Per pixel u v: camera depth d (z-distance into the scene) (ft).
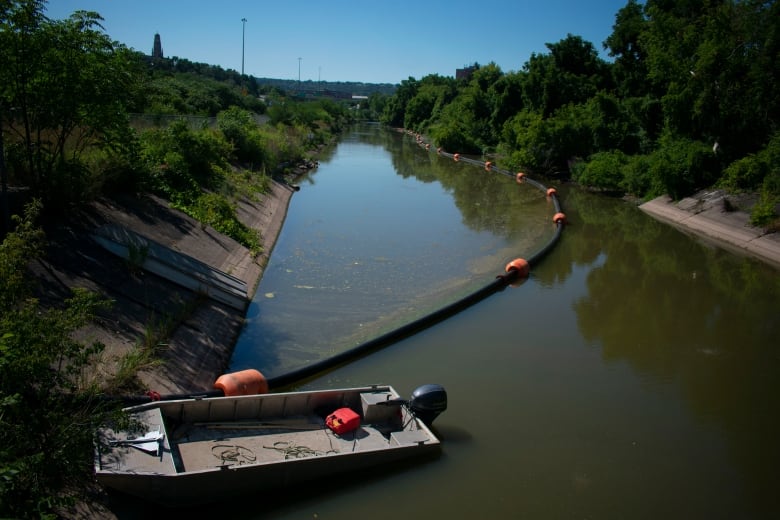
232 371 37.14
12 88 39.24
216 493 24.35
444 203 98.89
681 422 34.47
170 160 64.69
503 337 45.39
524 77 170.40
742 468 30.50
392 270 60.13
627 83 150.61
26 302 26.32
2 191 36.17
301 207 89.76
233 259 54.95
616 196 115.44
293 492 26.25
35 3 37.96
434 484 27.73
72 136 53.06
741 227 80.59
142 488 22.80
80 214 43.34
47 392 23.38
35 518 20.07
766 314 53.01
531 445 31.27
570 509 26.68
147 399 28.76
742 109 94.99
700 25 110.42
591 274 63.82
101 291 36.88
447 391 36.58
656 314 52.26
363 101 595.47
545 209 99.04
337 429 29.14
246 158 102.27
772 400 37.47
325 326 45.11
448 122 209.36
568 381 38.73
